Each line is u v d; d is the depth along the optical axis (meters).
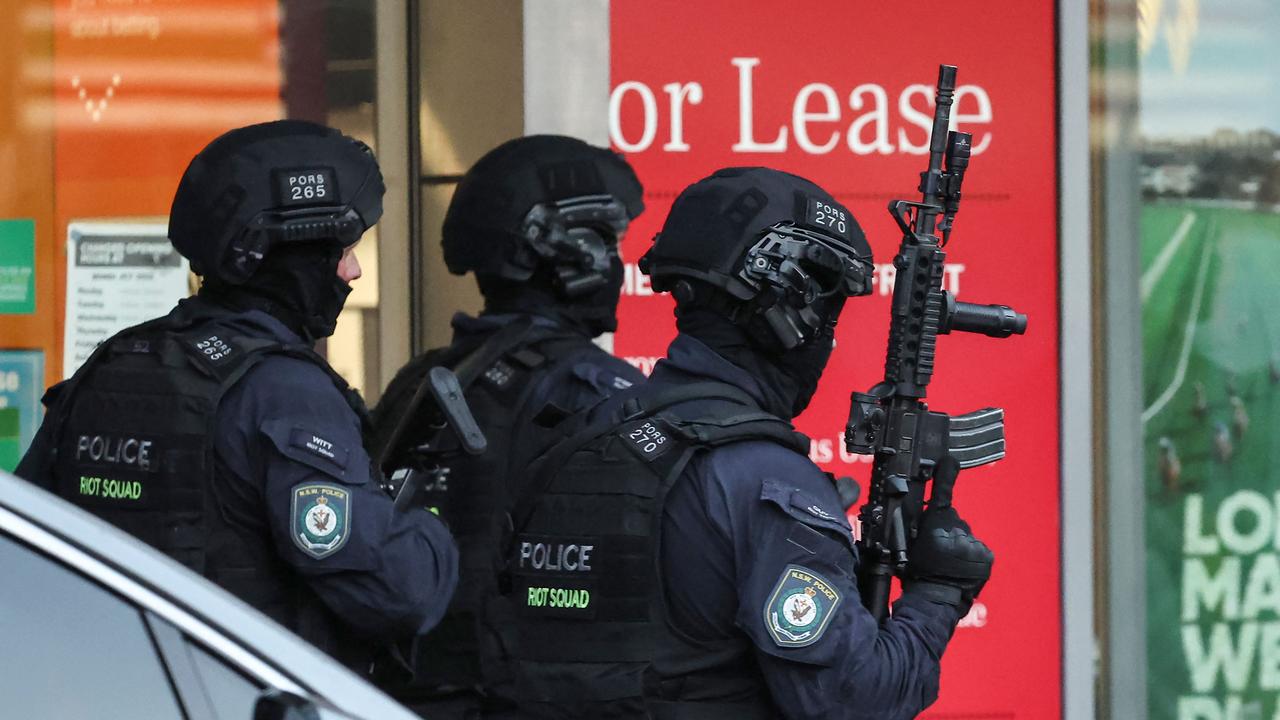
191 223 11.05
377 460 11.41
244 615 7.30
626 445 9.52
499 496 13.00
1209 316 18.89
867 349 18.33
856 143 18.34
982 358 18.39
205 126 19.30
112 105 19.45
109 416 10.78
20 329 19.77
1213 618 18.91
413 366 14.30
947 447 10.31
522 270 14.05
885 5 18.28
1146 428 18.81
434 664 12.80
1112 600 18.77
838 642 9.01
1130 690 18.80
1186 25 18.73
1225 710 18.94
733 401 9.61
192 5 19.23
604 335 18.20
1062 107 18.45
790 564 9.04
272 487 10.34
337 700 7.17
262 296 11.21
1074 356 18.47
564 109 18.33
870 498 10.31
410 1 18.91
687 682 9.20
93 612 7.06
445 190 19.00
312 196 11.08
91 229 19.58
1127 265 18.77
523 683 9.61
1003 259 18.44
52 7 19.50
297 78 19.17
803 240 9.70
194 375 10.62
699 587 9.21
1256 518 18.97
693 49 18.23
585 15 18.28
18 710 6.93
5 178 19.67
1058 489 18.50
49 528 7.12
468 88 18.77
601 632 9.33
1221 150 18.83
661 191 18.30
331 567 10.31
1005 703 18.47
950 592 9.95
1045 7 18.44
